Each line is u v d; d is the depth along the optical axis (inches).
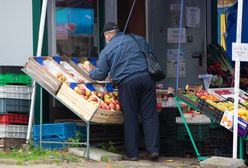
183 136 475.8
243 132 400.5
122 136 493.0
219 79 564.7
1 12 507.5
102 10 547.8
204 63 592.1
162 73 437.4
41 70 447.5
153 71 431.8
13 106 476.7
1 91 471.8
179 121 475.2
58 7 514.9
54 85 438.9
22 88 480.7
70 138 450.9
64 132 453.4
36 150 446.3
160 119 482.6
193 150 473.7
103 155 428.1
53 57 467.2
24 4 500.1
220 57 591.8
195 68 590.2
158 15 581.3
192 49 590.6
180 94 427.2
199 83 584.7
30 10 498.3
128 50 434.0
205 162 386.9
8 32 505.7
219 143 458.0
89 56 538.3
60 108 500.4
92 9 540.7
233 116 397.7
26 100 483.8
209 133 461.4
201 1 594.2
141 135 491.2
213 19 614.5
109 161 424.5
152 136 436.5
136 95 433.7
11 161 412.5
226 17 600.4
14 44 503.8
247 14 552.4
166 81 585.6
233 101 430.9
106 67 436.1
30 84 485.1
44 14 468.4
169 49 585.6
